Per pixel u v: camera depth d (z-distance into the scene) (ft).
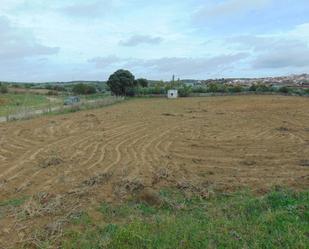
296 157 31.17
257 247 13.89
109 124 56.18
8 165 29.58
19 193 22.15
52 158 31.09
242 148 35.65
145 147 36.91
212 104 101.30
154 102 114.21
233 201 19.42
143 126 53.47
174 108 88.43
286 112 72.95
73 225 16.76
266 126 52.01
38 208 18.98
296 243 13.84
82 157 32.24
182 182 22.94
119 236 14.78
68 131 49.24
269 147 35.99
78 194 21.13
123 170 27.02
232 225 15.87
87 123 57.77
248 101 108.58
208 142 39.29
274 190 21.31
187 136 43.62
